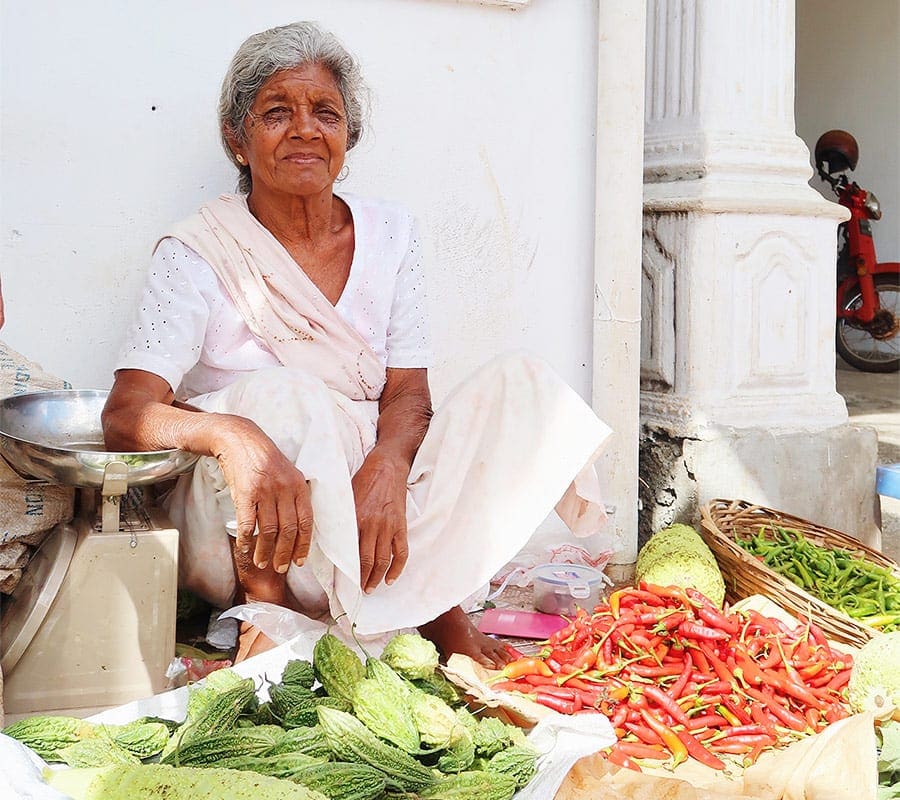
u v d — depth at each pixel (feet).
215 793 5.41
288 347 9.20
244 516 7.41
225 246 9.02
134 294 10.85
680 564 10.28
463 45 12.06
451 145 12.16
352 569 7.74
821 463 13.60
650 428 13.83
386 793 6.07
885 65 30.76
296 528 7.43
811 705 8.21
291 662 7.02
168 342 8.79
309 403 8.07
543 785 6.06
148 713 6.93
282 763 5.93
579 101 12.74
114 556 8.02
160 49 10.66
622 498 12.51
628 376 12.50
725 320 13.38
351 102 9.29
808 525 12.12
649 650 8.47
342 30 11.46
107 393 9.22
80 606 7.96
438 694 7.14
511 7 12.16
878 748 7.57
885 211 31.50
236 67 8.92
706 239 13.25
